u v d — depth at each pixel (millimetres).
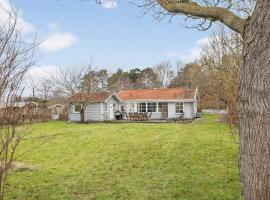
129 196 7719
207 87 32375
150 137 19516
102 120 40281
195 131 22422
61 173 10359
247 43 3447
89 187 8594
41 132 23234
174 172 10297
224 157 12695
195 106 45438
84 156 13766
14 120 4566
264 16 3277
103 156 13656
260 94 3336
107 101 41844
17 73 4855
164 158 12891
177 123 32312
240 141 3613
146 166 11469
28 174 10094
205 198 7375
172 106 44469
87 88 40875
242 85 3527
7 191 8078
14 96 4406
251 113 3406
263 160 3344
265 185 3338
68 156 13797
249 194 3445
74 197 7680
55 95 42562
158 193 7918
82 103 38688
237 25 3824
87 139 19062
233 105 9094
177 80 82938
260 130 3346
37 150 15102
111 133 21984
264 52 3297
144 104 46188
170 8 4695
